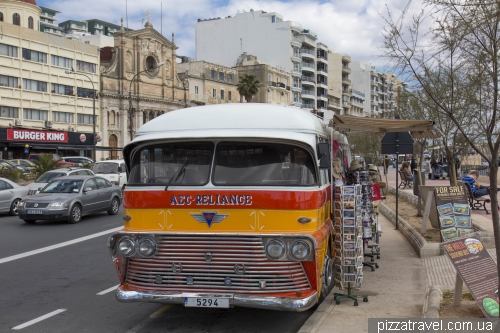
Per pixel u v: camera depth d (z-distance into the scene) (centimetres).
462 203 1109
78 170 2481
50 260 1112
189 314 727
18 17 5703
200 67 7406
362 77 12575
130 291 605
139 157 657
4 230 1575
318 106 10044
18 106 5112
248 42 9000
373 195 1016
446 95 855
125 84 6228
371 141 4109
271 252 574
